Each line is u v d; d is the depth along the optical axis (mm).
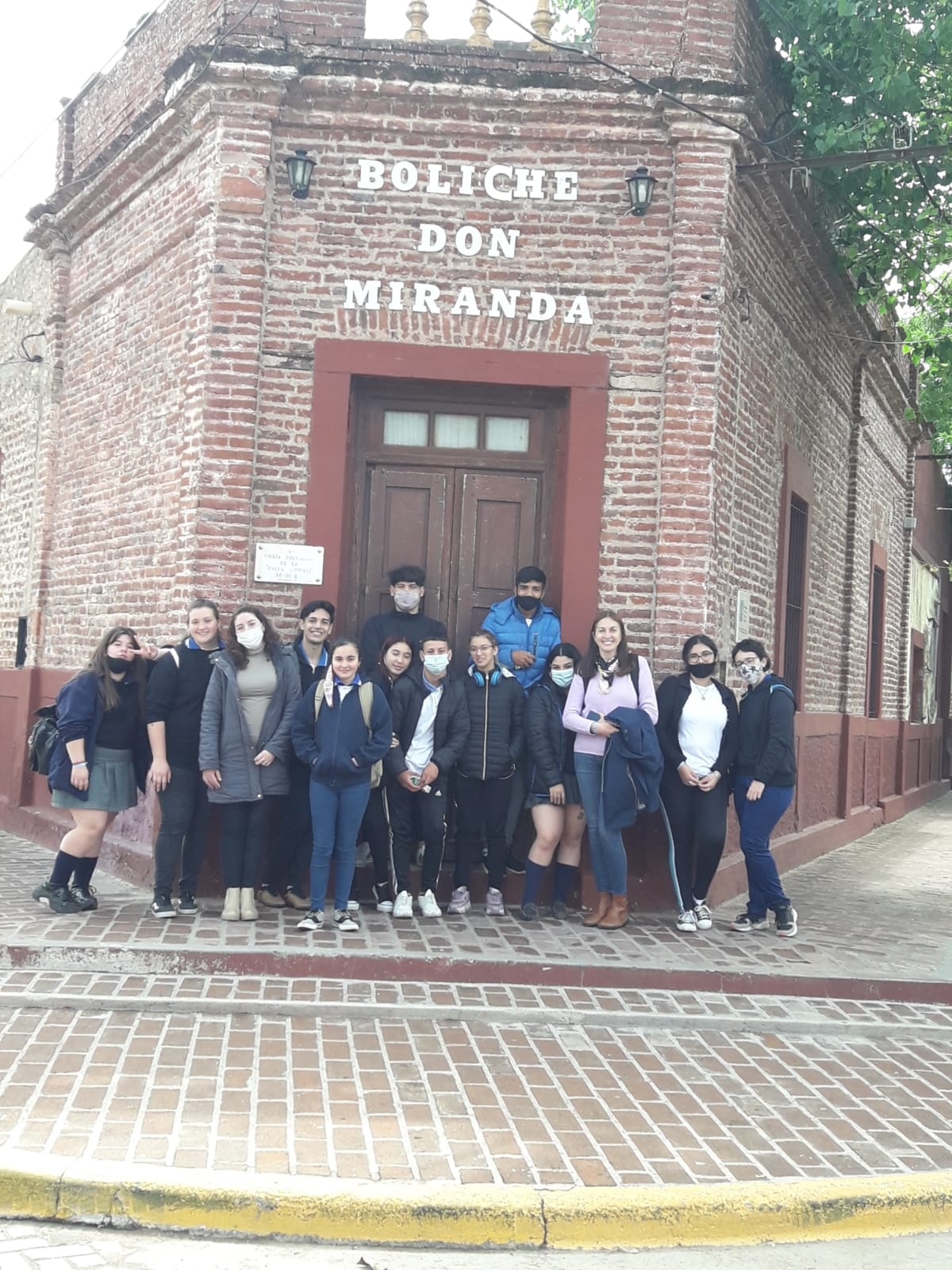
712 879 8219
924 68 9320
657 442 8562
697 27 8617
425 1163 4793
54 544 11648
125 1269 4098
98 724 7793
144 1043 5891
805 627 12281
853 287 12258
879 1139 5344
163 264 9469
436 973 6977
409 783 7859
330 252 8578
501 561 8836
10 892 8555
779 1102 5715
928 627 22812
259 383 8492
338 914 7590
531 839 8539
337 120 8555
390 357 8539
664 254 8609
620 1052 6254
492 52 8570
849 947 8117
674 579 8445
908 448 18781
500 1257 4383
